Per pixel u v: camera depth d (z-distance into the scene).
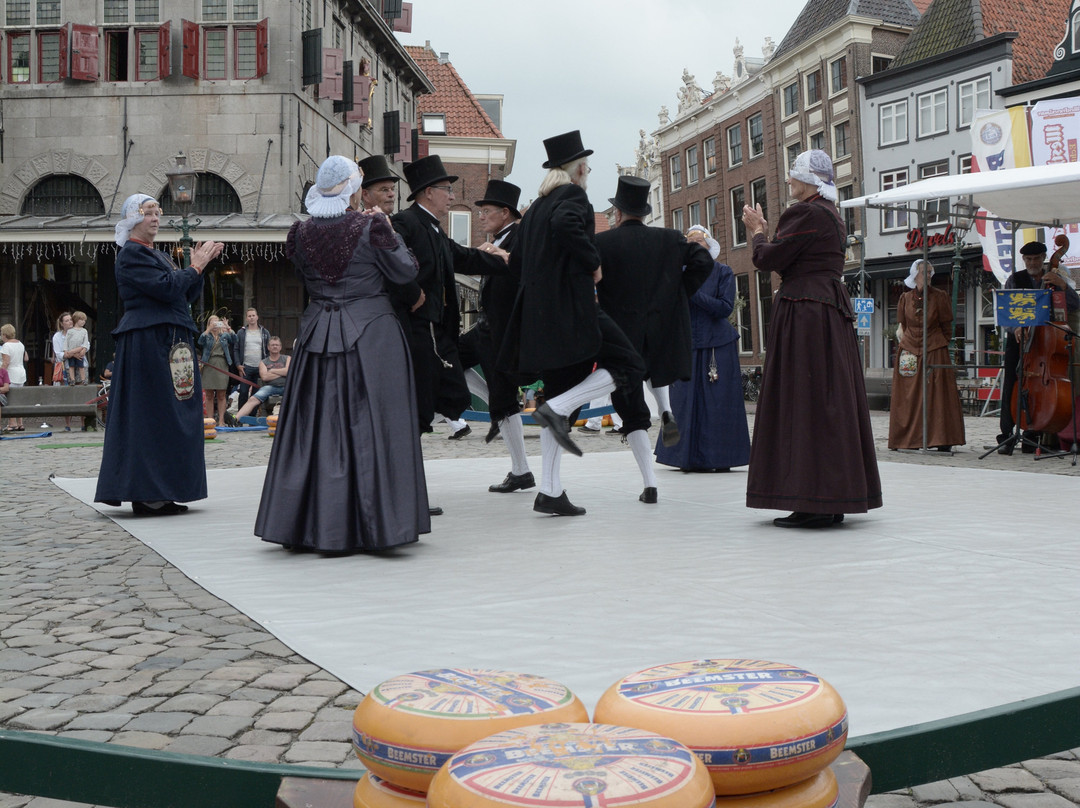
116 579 4.12
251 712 2.51
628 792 0.98
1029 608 3.36
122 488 5.79
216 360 16.69
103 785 1.49
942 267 27.84
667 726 1.24
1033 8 30.44
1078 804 2.03
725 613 3.31
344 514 4.46
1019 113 16.28
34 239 21.95
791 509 5.04
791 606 3.41
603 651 2.87
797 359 5.07
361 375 4.55
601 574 3.97
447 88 43.12
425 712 1.28
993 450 9.55
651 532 5.00
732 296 7.92
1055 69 27.89
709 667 1.41
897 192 8.81
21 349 17.33
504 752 1.08
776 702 1.27
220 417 16.88
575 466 8.76
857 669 2.67
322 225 4.65
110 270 23.30
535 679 1.42
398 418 4.57
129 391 5.81
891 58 33.97
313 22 25.30
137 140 23.80
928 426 10.01
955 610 3.34
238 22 23.73
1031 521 5.28
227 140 23.70
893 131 32.22
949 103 30.34
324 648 3.00
